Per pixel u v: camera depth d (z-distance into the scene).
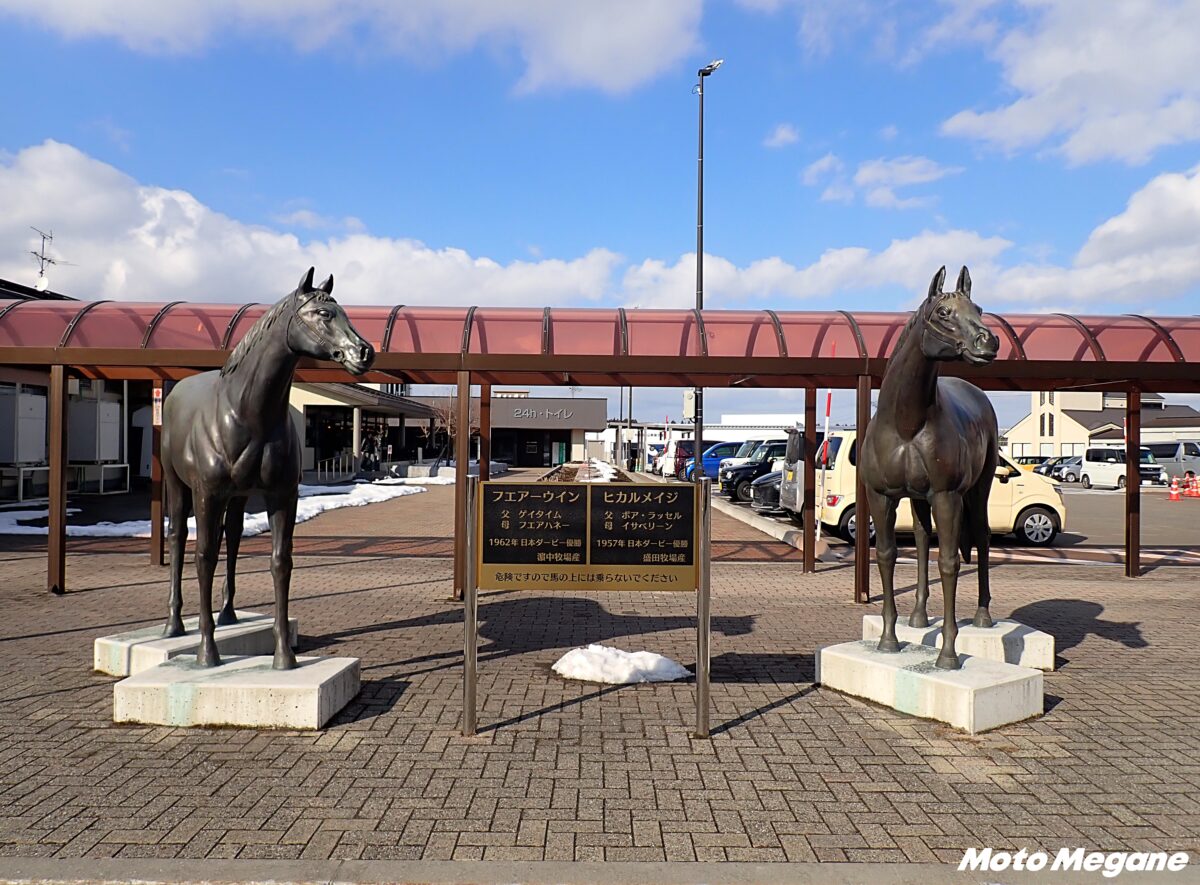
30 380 11.12
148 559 11.58
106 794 3.83
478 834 3.45
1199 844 3.45
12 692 5.42
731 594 9.61
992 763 4.36
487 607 8.64
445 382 10.34
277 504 5.16
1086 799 3.91
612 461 60.22
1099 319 10.45
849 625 7.88
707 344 10.01
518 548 4.82
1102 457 39.56
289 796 3.81
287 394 5.10
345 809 3.68
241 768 4.16
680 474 29.06
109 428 24.16
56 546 9.00
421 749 4.45
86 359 8.97
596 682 5.79
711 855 3.30
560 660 6.10
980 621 6.49
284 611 5.17
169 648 5.63
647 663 5.98
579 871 3.15
